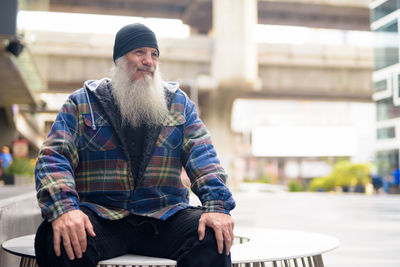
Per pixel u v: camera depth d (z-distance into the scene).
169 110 1.64
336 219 9.34
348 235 6.67
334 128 62.47
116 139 1.57
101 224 1.47
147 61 1.59
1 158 16.45
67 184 1.39
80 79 31.48
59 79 31.19
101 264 1.36
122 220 1.52
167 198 1.57
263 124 66.00
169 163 1.59
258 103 75.19
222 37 32.59
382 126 27.84
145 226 1.51
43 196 1.37
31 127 32.62
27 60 13.74
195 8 38.31
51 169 1.42
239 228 2.22
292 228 7.45
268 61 35.19
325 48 35.66
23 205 2.52
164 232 1.50
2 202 2.20
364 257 4.68
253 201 17.20
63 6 39.47
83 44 31.08
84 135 1.57
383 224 8.36
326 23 42.72
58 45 30.86
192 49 32.91
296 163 62.78
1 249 1.92
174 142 1.61
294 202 16.62
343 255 4.82
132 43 1.59
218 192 1.44
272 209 12.44
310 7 39.59
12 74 14.10
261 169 63.81
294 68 36.00
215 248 1.38
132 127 1.59
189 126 1.66
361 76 36.75
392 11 26.30
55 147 1.49
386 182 27.38
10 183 12.73
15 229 2.26
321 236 1.88
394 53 26.45
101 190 1.54
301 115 73.75
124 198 1.54
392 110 26.78
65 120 1.56
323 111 76.44
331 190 31.98
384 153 27.73
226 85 32.59
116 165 1.55
